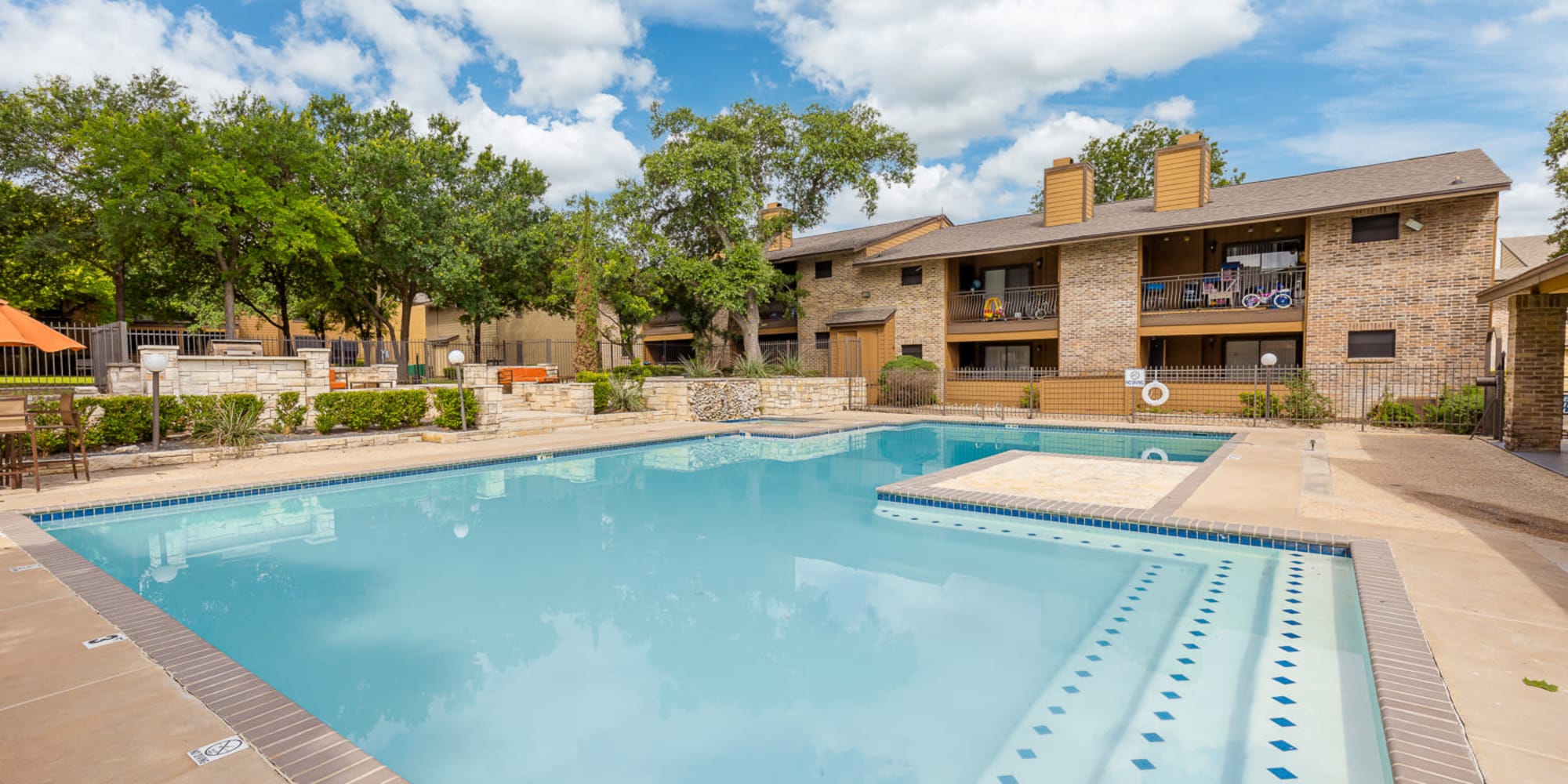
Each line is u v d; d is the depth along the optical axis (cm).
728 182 2284
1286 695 372
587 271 2269
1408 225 1702
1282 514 694
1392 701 309
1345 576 561
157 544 706
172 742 285
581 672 423
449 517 827
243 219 2153
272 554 673
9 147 2278
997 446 1470
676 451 1399
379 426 1433
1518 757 265
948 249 2411
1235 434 1481
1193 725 344
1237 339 2167
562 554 678
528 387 1881
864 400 2380
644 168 2294
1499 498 767
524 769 321
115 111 2389
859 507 874
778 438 1553
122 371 1270
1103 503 774
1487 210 1625
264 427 1348
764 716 369
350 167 2317
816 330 2859
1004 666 420
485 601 546
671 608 531
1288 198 1936
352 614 519
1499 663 345
